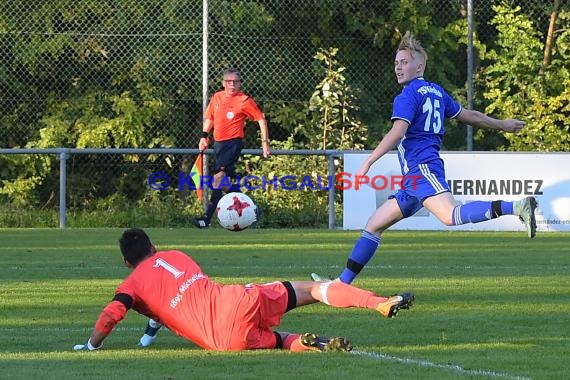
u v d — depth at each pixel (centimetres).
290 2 6288
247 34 6128
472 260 3744
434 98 2350
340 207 5462
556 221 5022
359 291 1945
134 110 6200
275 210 5438
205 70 5378
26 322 2355
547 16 6531
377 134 6319
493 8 6378
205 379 1666
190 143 6291
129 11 6084
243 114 4600
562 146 5925
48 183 6272
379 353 1931
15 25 6094
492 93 6231
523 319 2378
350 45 6388
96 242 4428
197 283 1958
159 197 6078
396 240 4556
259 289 1950
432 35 6481
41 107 6303
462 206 2256
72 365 1805
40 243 4388
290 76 6238
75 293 2848
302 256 3841
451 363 1820
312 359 1847
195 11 6012
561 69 6225
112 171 6278
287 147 5997
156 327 2036
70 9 6100
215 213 5362
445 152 5003
